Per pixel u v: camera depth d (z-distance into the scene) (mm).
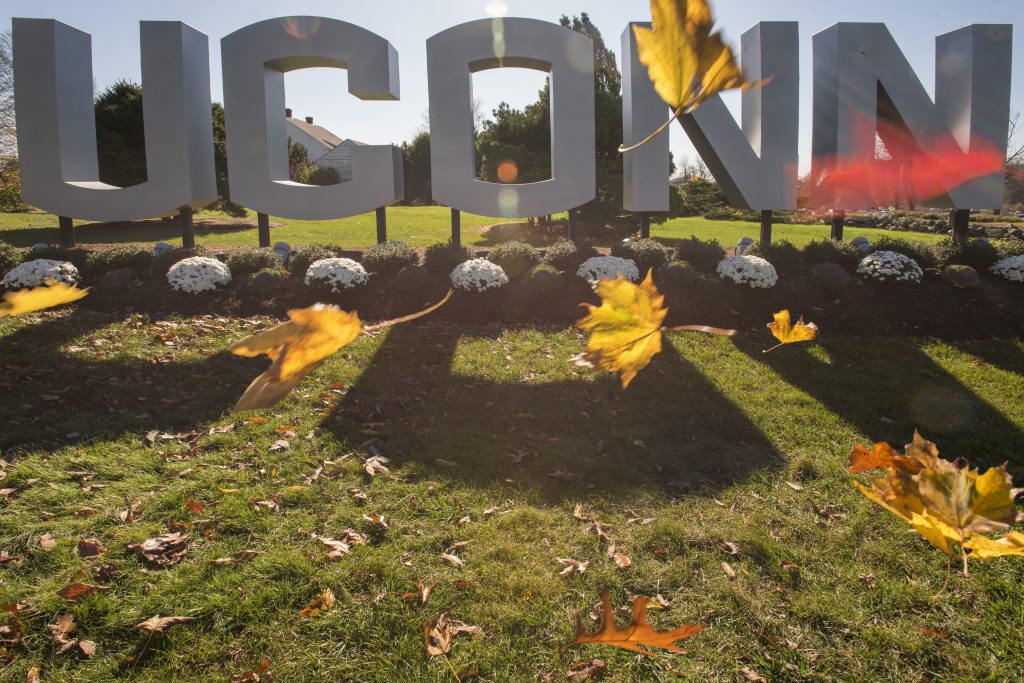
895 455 626
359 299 9594
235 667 3008
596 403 6371
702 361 7668
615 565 3812
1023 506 4305
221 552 3783
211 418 5660
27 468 4559
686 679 3025
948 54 10820
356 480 4707
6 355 6848
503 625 3311
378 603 3418
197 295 9547
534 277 9711
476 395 6473
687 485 4812
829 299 9727
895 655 3176
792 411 6281
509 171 19781
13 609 3189
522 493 4598
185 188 10977
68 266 9594
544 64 11500
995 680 3012
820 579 3752
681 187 26828
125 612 3270
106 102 20891
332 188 11328
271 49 10844
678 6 387
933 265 10781
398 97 11328
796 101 10859
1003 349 8438
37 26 10719
